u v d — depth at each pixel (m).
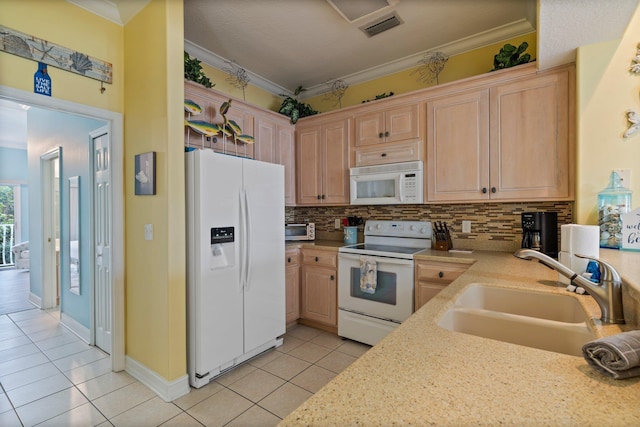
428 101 2.69
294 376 2.25
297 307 3.21
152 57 2.06
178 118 2.01
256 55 3.03
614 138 1.85
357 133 3.10
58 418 1.79
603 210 1.83
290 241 3.46
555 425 0.51
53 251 3.90
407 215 3.15
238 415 1.81
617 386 0.62
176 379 1.99
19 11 1.85
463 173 2.52
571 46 1.90
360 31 2.63
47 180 3.86
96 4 2.14
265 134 3.26
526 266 1.91
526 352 0.79
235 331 2.31
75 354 2.61
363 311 2.77
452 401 0.58
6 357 2.56
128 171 2.29
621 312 0.96
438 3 2.27
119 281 2.30
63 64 2.02
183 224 2.04
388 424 0.51
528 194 2.26
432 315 1.08
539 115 2.22
